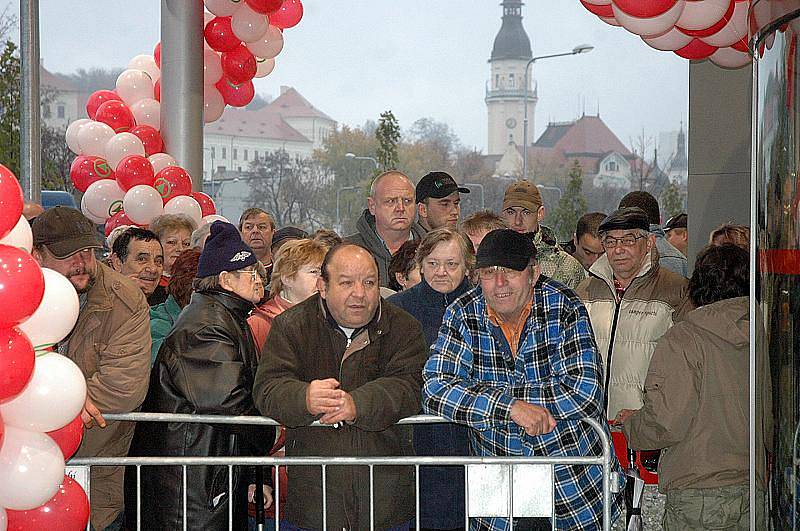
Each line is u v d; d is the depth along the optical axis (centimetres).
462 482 343
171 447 313
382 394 295
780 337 255
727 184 823
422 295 364
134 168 661
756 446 275
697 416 322
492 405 291
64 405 253
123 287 327
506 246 293
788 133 250
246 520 329
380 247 487
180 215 557
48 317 256
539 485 295
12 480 247
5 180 240
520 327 304
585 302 450
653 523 450
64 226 316
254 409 314
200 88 745
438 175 500
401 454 317
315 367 308
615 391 431
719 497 321
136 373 315
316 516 308
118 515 385
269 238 593
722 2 451
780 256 254
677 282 439
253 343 327
